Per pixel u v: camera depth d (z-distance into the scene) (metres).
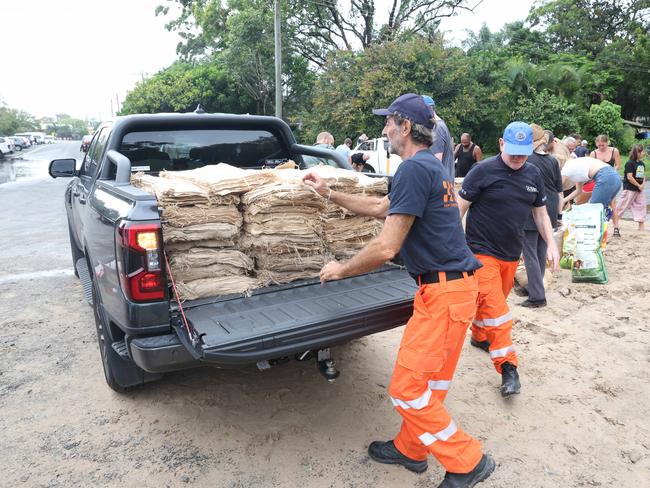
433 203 2.38
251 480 2.63
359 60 23.55
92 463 2.76
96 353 4.11
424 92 22.59
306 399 3.41
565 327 4.56
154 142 4.12
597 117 29.55
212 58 37.62
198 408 3.30
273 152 4.66
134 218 2.51
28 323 4.74
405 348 2.42
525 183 3.40
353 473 2.68
